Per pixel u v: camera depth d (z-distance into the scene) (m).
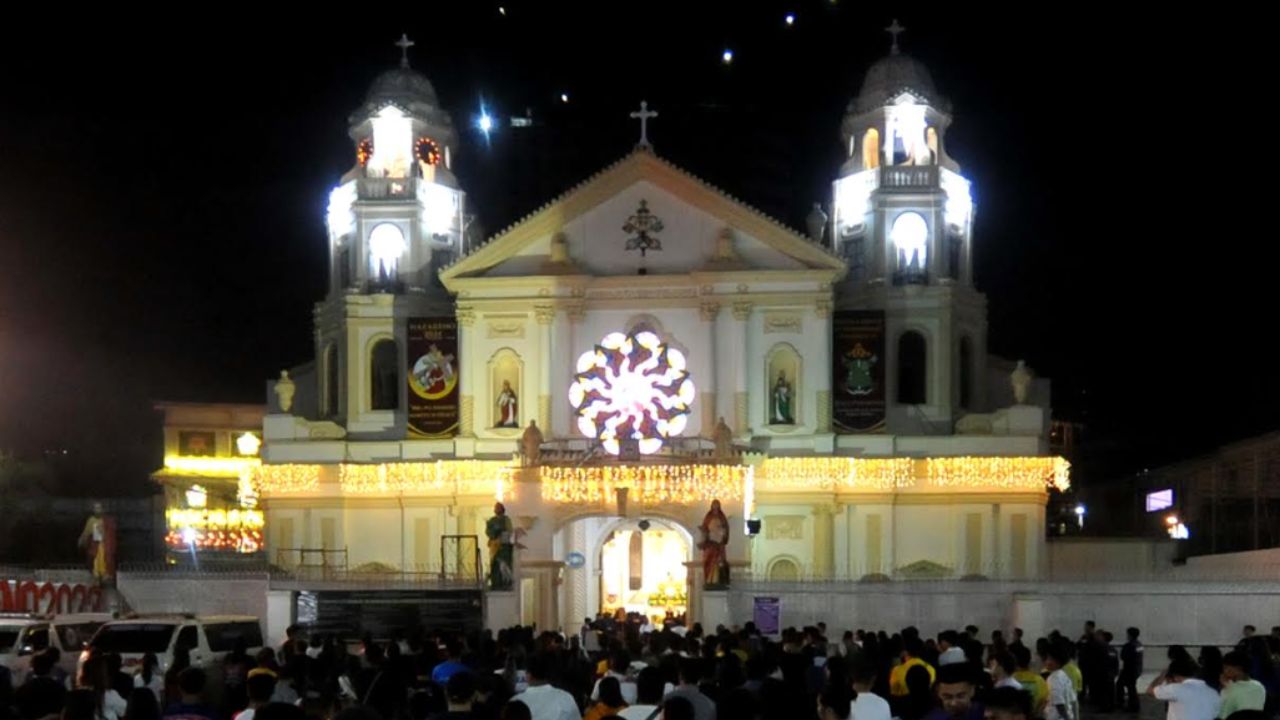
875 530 79.00
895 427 80.81
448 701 20.39
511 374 80.62
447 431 80.81
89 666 24.25
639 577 81.06
